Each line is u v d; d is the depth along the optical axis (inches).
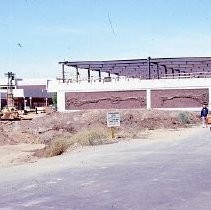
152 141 858.8
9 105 3403.1
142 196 329.1
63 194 348.8
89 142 839.7
